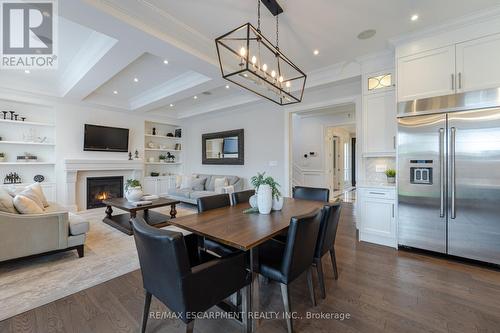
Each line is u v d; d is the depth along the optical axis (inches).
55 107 206.1
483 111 100.4
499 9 95.7
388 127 134.1
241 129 237.1
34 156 198.2
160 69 164.6
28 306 76.3
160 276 55.0
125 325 68.2
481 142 101.0
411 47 117.1
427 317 70.6
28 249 100.8
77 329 66.4
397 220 122.9
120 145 242.7
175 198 245.6
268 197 88.2
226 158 251.4
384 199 128.0
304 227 66.4
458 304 76.5
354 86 159.6
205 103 247.1
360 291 84.7
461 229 105.7
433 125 111.6
